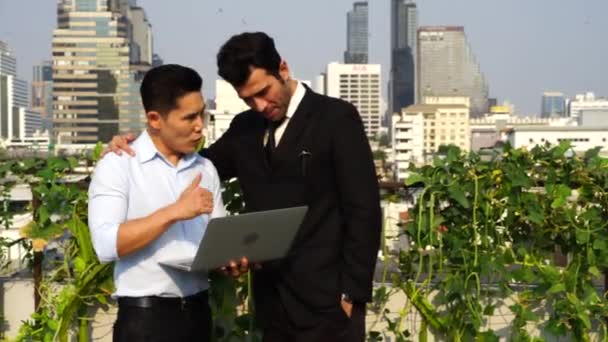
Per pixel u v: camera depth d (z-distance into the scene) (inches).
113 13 7751.0
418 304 154.1
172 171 113.3
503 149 149.8
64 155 152.8
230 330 157.2
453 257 150.9
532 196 147.6
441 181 147.5
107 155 111.5
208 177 118.1
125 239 103.5
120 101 7657.5
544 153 148.8
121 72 7647.6
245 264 111.6
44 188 147.6
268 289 120.1
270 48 108.0
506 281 152.5
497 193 148.9
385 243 153.5
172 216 103.3
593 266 147.9
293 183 114.4
